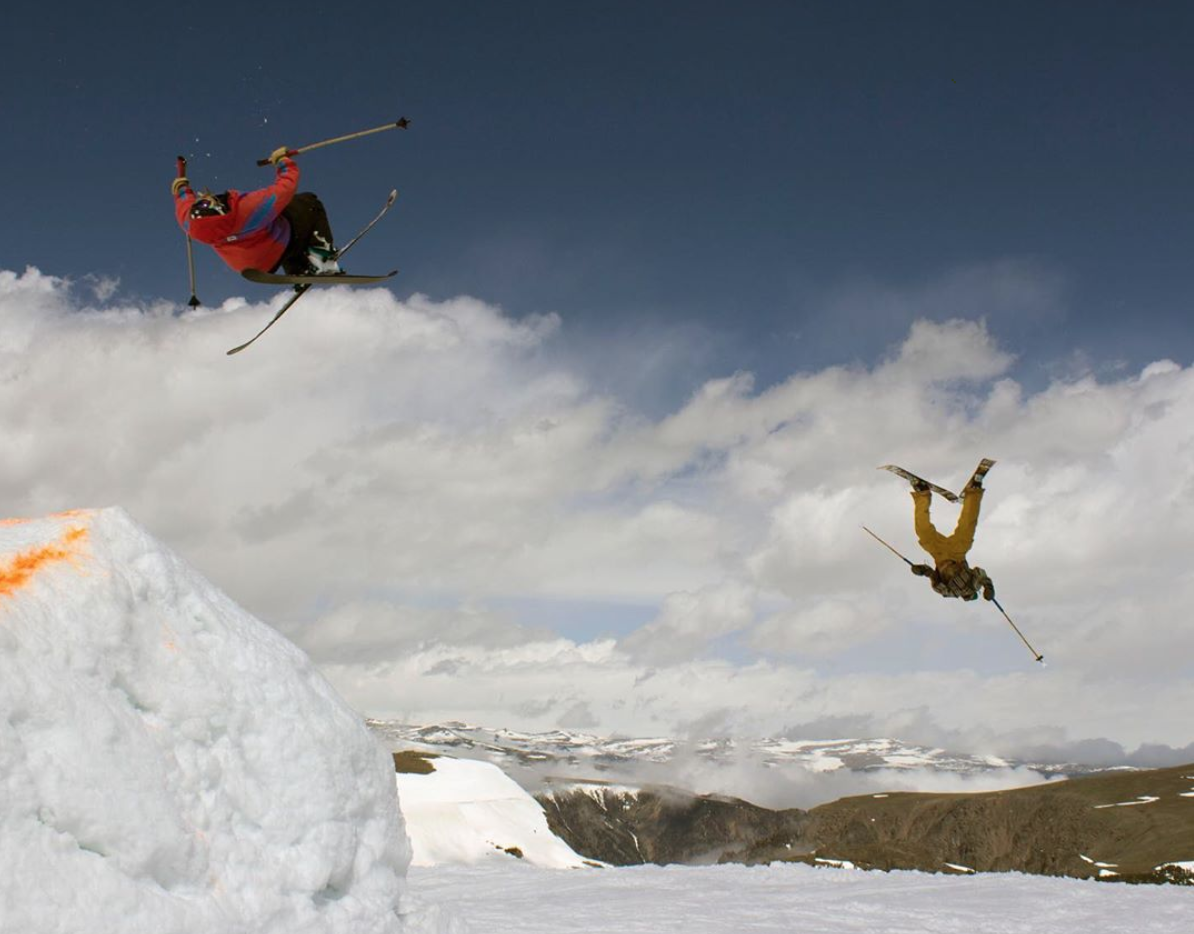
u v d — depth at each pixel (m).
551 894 17.84
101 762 5.04
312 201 9.61
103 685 5.32
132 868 4.99
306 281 9.56
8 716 4.80
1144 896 17.09
